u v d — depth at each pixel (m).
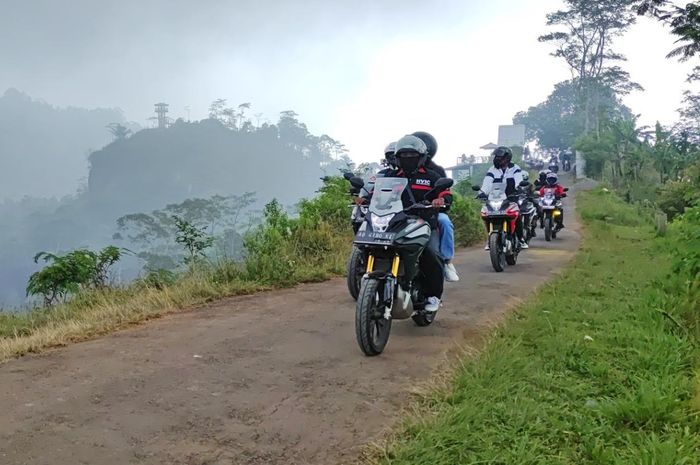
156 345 5.73
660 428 3.66
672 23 23.09
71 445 3.61
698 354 4.95
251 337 6.03
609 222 24.27
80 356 5.38
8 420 3.96
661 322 5.93
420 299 6.20
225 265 9.19
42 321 7.32
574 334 5.46
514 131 80.19
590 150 55.22
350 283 7.66
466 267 11.23
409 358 5.33
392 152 7.30
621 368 4.71
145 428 3.87
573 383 4.37
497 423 3.69
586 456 3.35
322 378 4.82
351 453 3.56
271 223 11.35
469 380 4.38
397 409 4.18
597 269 9.83
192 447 3.62
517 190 11.09
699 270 6.88
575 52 76.25
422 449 3.40
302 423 3.97
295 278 9.35
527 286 8.93
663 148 42.94
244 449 3.62
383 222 5.55
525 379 4.41
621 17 72.50
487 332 5.93
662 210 30.12
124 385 4.62
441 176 6.32
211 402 4.30
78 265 8.45
